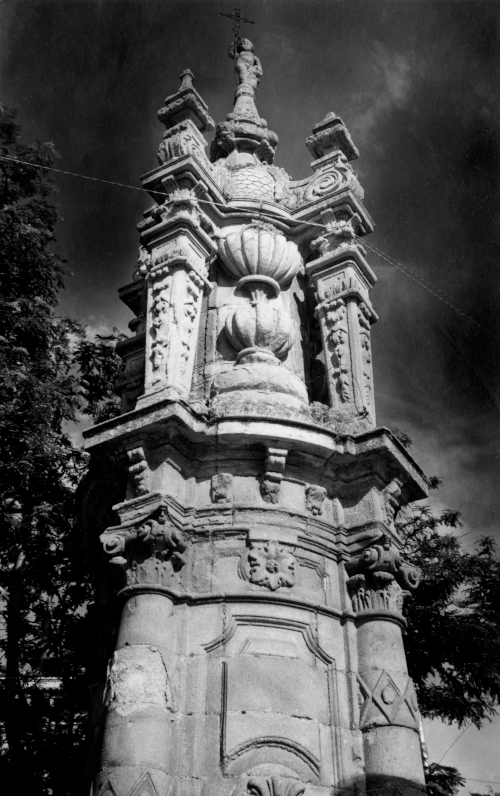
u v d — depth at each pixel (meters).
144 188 10.28
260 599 7.59
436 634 12.74
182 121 10.84
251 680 7.20
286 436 8.16
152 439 8.12
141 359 10.87
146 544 7.58
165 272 9.41
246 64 13.16
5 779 10.72
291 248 10.27
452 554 13.33
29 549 12.34
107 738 6.85
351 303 9.88
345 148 11.67
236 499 8.12
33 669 12.35
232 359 9.66
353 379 9.37
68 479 12.95
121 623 7.44
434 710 12.79
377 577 7.97
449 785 12.31
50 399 11.73
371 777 7.15
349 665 7.71
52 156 12.88
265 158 12.14
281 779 6.82
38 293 12.70
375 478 8.44
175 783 6.81
